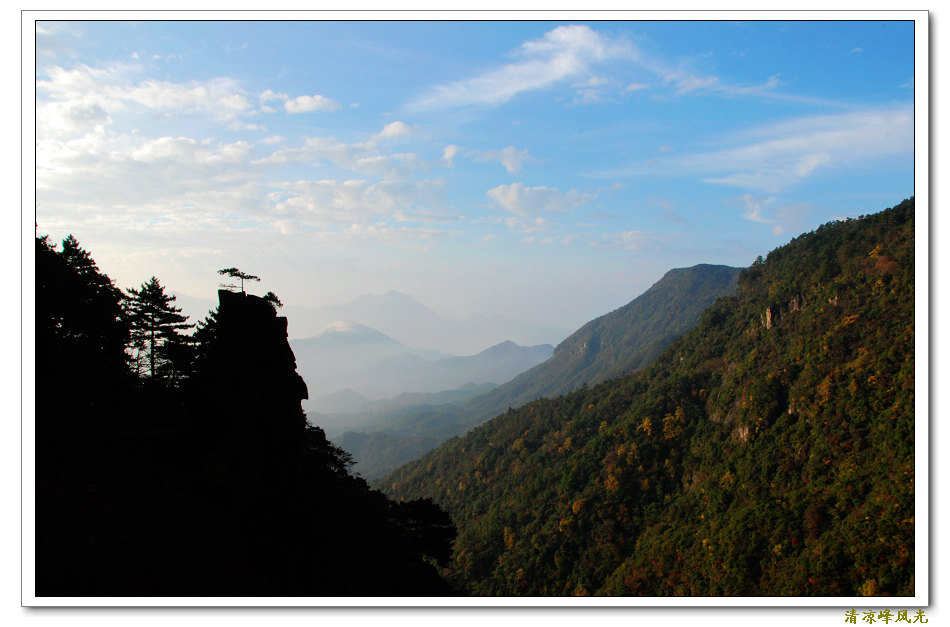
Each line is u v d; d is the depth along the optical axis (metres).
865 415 76.31
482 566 109.75
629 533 101.81
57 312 35.62
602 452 120.38
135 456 28.50
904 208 118.12
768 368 103.50
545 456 140.88
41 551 19.61
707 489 93.94
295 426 36.16
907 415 68.50
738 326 134.38
